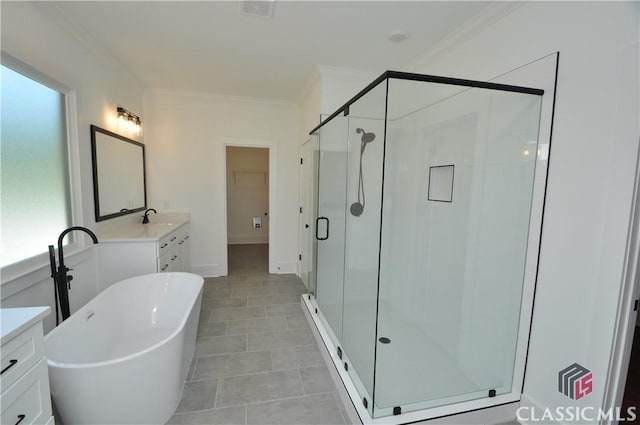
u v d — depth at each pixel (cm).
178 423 164
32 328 106
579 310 142
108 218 275
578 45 139
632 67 118
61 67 208
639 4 115
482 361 200
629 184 120
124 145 309
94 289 248
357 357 212
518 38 173
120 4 193
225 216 423
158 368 152
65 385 131
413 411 163
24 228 180
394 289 264
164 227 323
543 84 156
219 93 392
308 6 195
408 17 205
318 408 178
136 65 297
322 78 304
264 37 238
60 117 214
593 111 133
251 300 343
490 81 195
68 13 202
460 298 220
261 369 214
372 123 260
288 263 450
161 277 249
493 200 190
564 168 147
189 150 401
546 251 158
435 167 243
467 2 184
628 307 126
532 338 167
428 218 253
